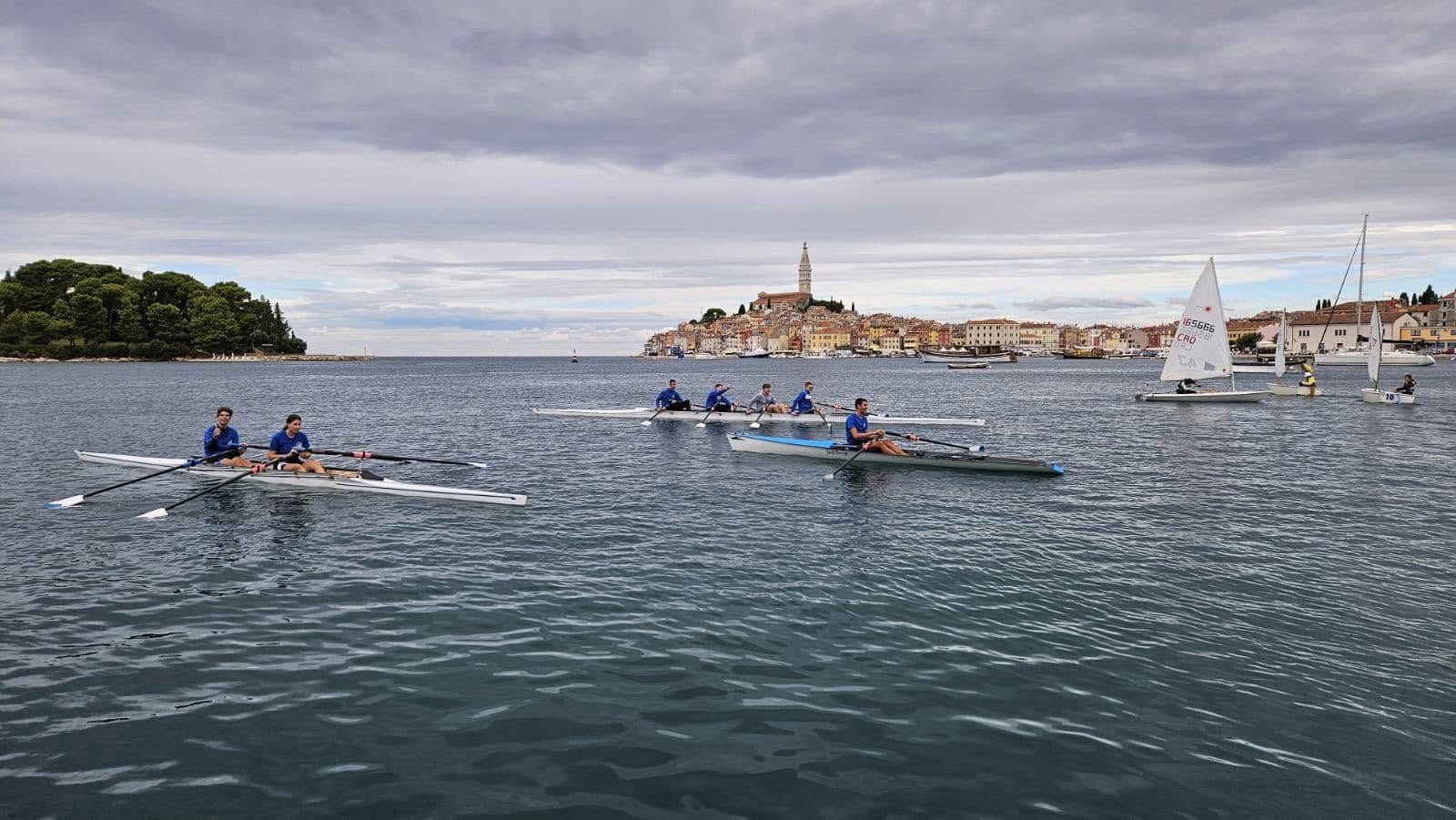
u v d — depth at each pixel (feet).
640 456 80.94
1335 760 21.58
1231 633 30.55
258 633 30.45
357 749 22.04
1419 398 182.29
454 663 27.68
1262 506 54.65
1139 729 23.24
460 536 45.88
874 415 115.24
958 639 29.99
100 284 558.97
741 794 20.01
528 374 440.04
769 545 43.70
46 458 79.05
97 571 38.65
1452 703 24.79
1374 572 38.58
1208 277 157.69
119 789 19.98
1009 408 159.43
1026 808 19.49
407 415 142.20
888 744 22.36
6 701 24.71
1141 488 61.62
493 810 19.29
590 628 31.07
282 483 61.36
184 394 208.44
